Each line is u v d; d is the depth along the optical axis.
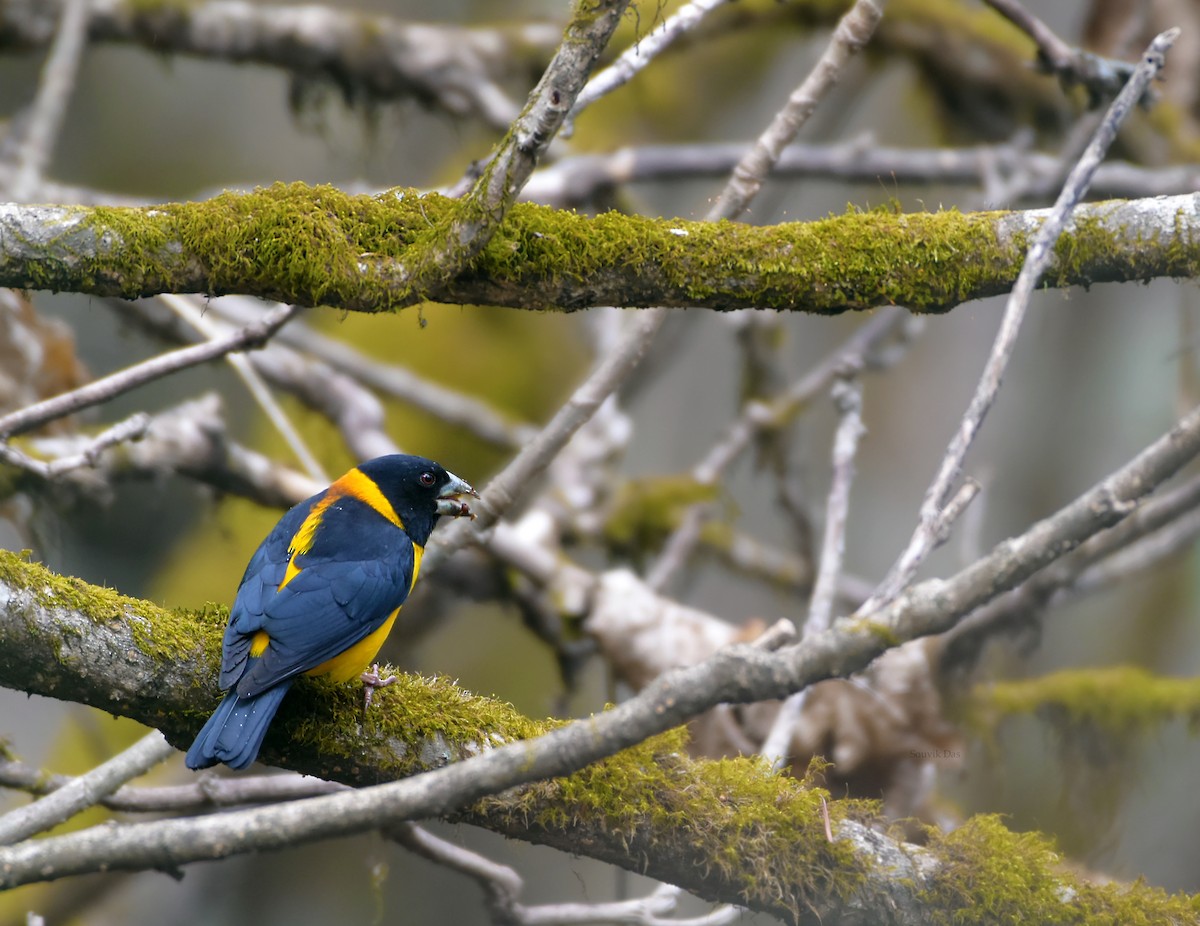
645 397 18.50
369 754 6.99
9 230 6.68
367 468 8.77
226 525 12.81
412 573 7.99
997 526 16.80
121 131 18.55
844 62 8.48
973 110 16.48
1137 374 16.77
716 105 17.72
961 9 16.42
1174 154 15.30
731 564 14.50
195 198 15.25
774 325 14.55
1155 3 15.20
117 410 16.91
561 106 6.55
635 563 14.07
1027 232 7.32
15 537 13.80
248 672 6.71
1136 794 13.49
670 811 6.89
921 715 11.12
